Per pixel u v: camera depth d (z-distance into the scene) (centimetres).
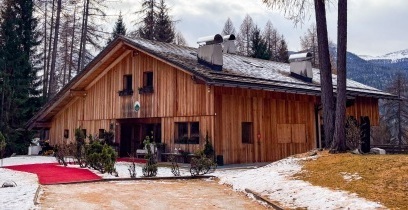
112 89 2262
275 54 6212
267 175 1185
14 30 2800
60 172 1491
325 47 1457
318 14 1469
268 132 1948
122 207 863
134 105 2112
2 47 2762
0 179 1304
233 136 1797
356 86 2575
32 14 2975
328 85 1448
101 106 2328
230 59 2234
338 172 1033
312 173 1093
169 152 1902
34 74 2948
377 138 4653
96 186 1165
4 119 2661
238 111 1831
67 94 2403
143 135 2186
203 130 1762
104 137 2202
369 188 846
